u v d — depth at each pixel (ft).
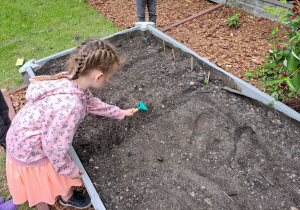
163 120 7.91
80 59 4.33
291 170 6.30
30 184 5.19
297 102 8.19
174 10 16.76
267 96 7.70
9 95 10.29
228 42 12.63
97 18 16.22
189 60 10.29
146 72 9.94
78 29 15.03
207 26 14.32
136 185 6.26
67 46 13.48
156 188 6.17
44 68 10.29
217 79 9.18
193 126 7.65
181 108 8.28
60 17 16.40
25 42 14.06
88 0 18.58
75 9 17.31
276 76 7.63
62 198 6.20
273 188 5.97
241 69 10.56
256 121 7.55
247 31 13.57
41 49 13.41
